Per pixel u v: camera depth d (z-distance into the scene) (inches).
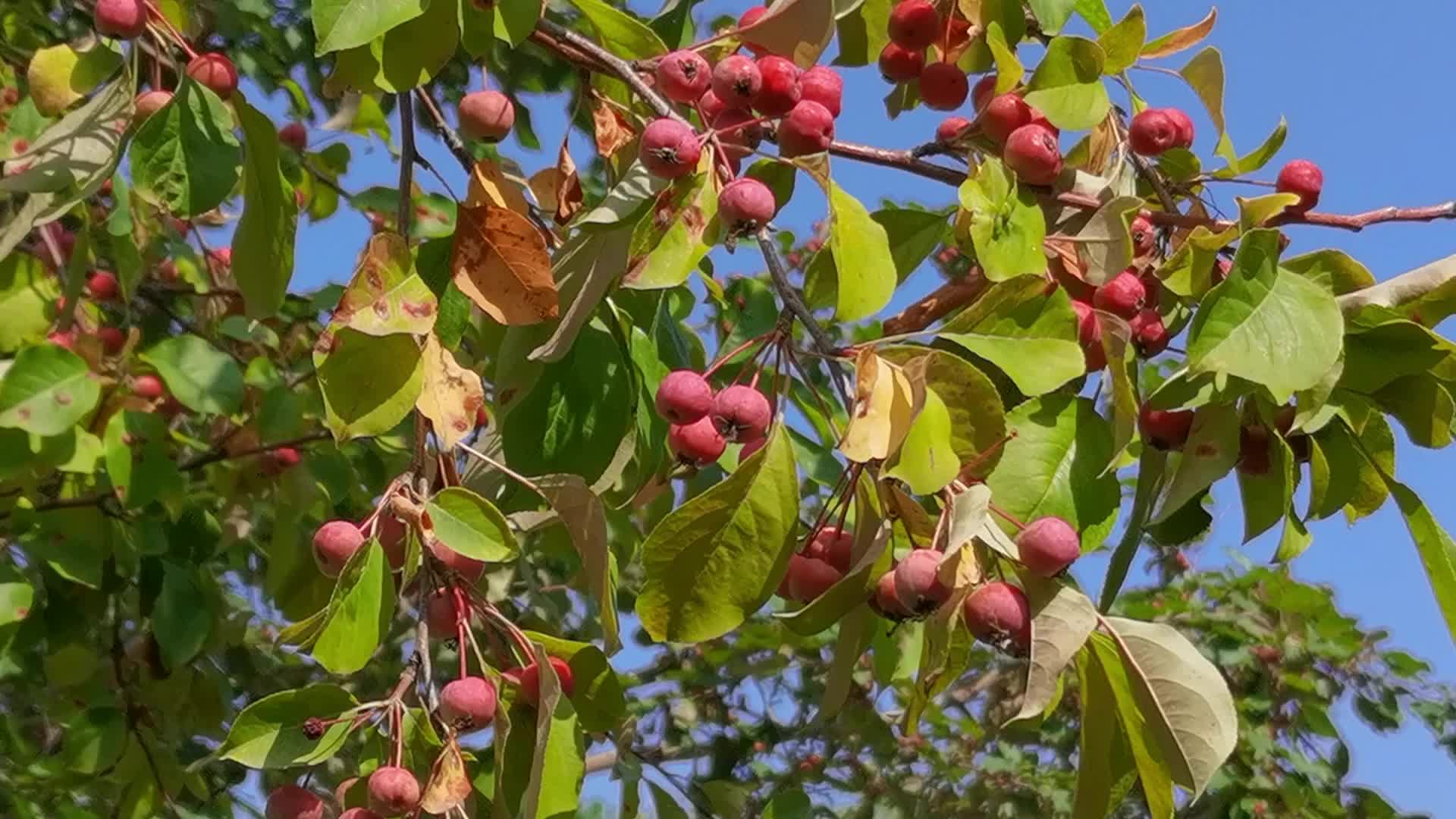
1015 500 32.1
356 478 46.3
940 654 30.0
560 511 33.6
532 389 36.3
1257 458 33.9
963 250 35.5
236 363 43.7
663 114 33.9
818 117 33.8
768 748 73.0
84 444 39.8
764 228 31.9
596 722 33.5
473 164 35.3
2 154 38.8
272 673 58.3
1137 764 30.8
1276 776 73.9
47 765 47.1
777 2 34.6
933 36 36.9
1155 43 37.3
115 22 35.3
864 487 31.6
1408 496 33.2
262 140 35.0
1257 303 31.6
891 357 30.6
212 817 48.5
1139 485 34.3
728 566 31.4
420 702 31.9
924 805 74.8
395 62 34.2
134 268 41.6
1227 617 78.0
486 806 33.4
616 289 36.7
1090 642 30.6
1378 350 32.6
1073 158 36.4
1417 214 35.2
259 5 52.1
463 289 33.9
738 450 41.5
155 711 45.3
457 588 32.7
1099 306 33.7
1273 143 36.1
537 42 35.5
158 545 43.1
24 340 39.3
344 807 32.0
